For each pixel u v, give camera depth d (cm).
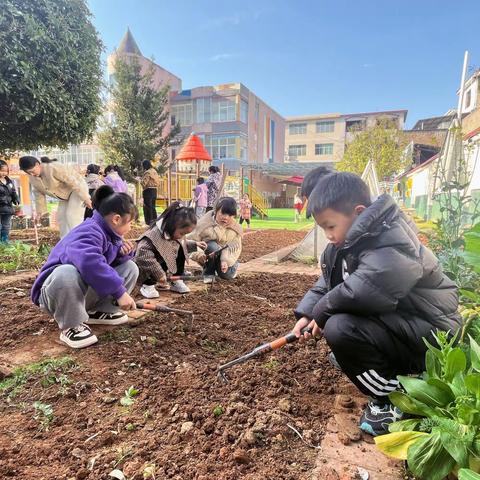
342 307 179
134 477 156
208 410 200
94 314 322
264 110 4897
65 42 732
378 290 169
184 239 429
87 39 793
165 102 2520
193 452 170
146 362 261
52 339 295
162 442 178
